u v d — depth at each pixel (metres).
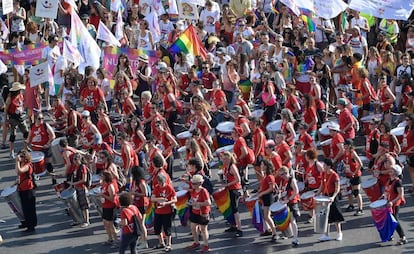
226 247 39.41
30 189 41.91
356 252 38.12
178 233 41.41
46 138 46.94
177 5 63.19
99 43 62.12
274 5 66.75
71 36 54.00
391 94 50.78
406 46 61.50
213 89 51.47
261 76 53.41
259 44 59.81
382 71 55.00
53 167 50.25
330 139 45.66
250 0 65.81
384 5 57.72
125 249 36.94
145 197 39.53
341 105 47.16
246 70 55.03
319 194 39.75
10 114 51.00
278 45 57.06
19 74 57.88
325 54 57.66
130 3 67.81
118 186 40.62
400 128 47.25
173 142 45.22
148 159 43.88
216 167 48.75
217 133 48.38
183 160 47.28
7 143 54.28
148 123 49.25
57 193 44.94
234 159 40.38
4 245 40.72
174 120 51.31
